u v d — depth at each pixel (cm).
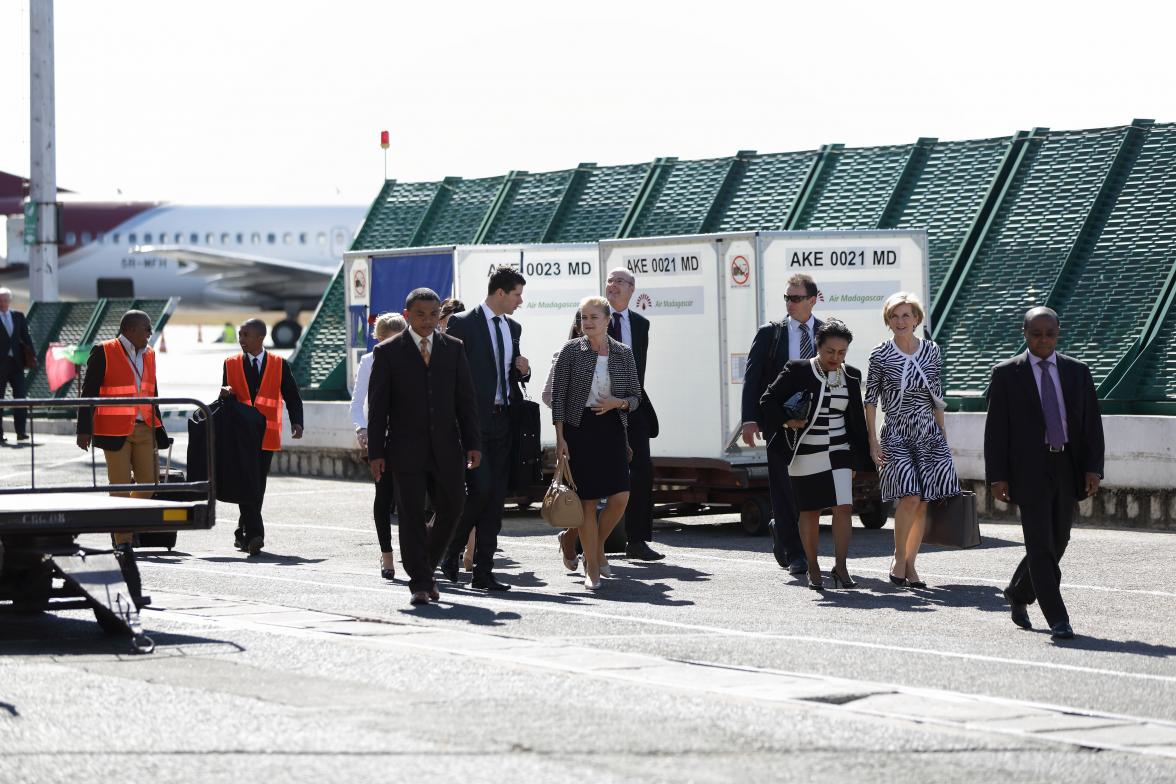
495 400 2311
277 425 2825
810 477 2259
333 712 1387
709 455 3042
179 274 10956
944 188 4084
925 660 1702
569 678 1541
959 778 1188
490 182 5059
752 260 2995
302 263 10962
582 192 4812
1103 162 3838
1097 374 3434
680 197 4578
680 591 2261
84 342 5766
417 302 2089
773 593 2239
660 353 3106
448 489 2105
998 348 3656
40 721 1355
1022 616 1947
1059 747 1286
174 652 1694
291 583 2328
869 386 2269
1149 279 3544
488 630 1884
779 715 1384
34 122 5772
